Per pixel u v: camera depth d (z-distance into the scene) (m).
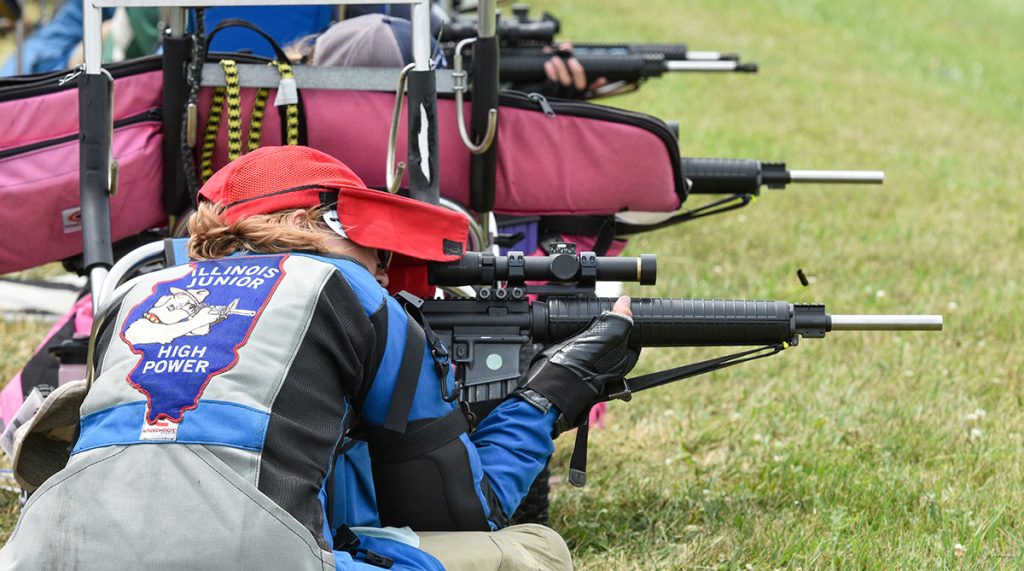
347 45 13.46
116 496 8.01
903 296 23.59
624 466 15.70
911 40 74.25
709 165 15.94
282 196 9.50
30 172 12.73
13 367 18.16
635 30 61.12
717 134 40.03
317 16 17.52
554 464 15.91
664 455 16.12
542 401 9.95
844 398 17.84
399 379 9.06
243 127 13.02
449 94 13.31
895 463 15.70
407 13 17.88
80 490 8.09
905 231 29.09
